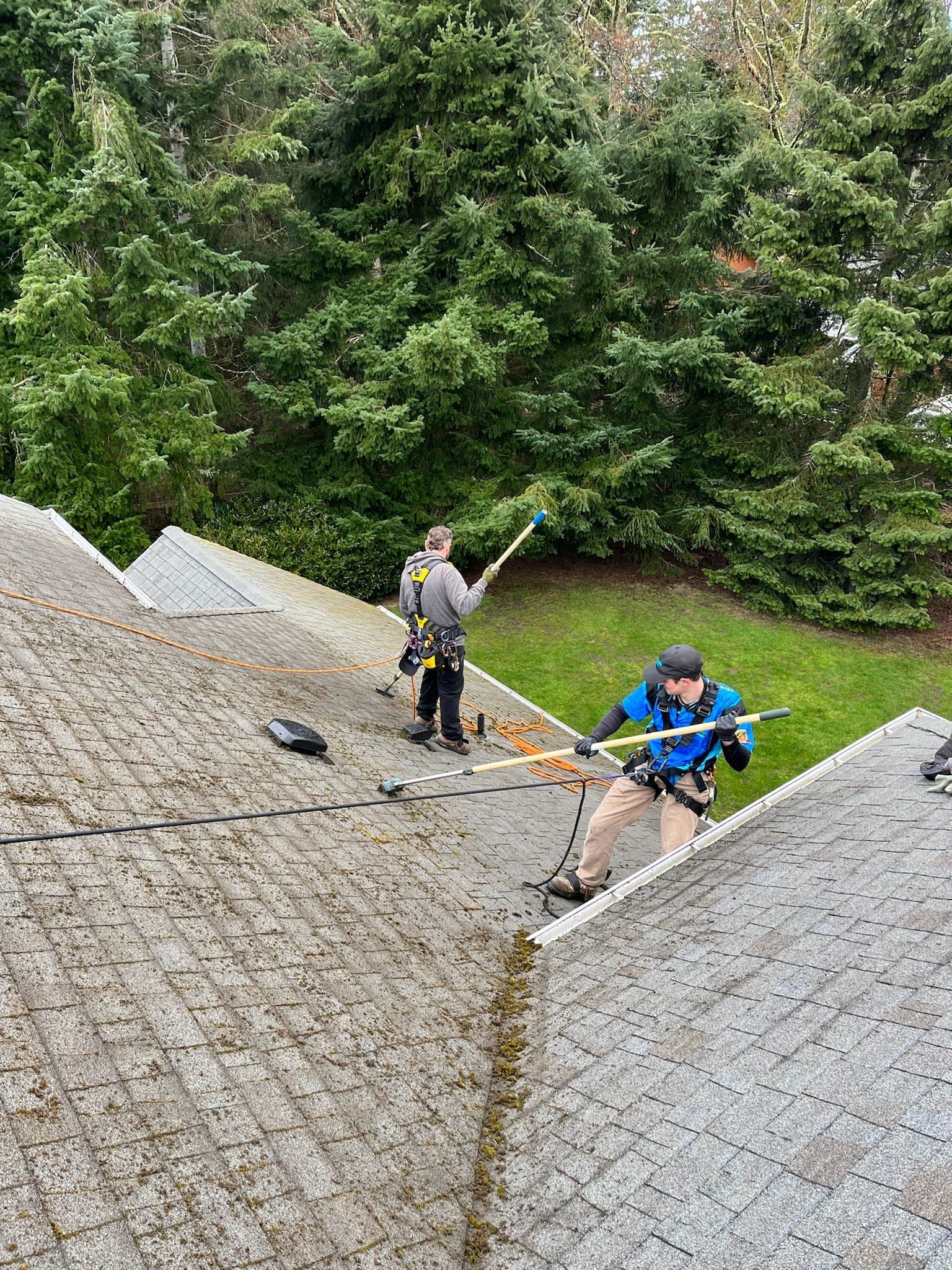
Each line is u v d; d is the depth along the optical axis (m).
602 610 17.75
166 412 15.25
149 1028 2.60
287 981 3.15
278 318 19.61
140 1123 2.27
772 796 5.77
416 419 16.28
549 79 16.39
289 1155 2.41
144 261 14.40
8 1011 2.39
